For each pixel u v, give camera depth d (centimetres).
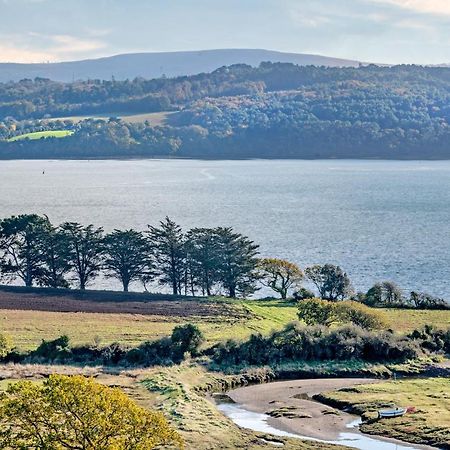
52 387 4128
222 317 10600
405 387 7475
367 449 5794
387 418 6450
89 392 4144
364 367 8256
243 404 7006
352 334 8688
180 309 11050
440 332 9225
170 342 8356
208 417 6325
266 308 11444
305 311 9525
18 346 8362
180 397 6738
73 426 4069
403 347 8569
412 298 11950
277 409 6825
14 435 4416
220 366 8088
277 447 5712
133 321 10162
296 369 8131
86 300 11575
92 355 8144
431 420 6328
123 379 7344
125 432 4100
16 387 4181
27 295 11862
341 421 6481
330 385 7675
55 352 8094
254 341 8438
